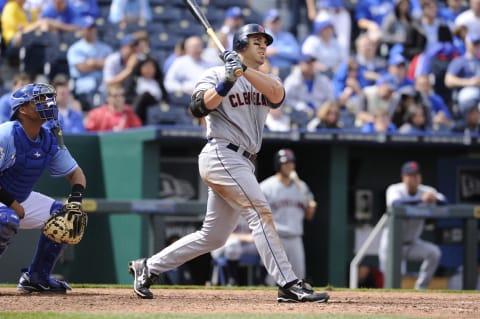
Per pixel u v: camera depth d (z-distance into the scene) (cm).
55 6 5912
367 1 6788
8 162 2672
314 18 6944
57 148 2756
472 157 5262
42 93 2662
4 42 5716
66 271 4147
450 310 2555
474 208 4606
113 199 4684
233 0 6662
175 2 6456
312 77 5572
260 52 2645
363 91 5753
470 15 6769
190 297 2873
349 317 2258
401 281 4541
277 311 2417
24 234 3756
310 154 5066
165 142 4712
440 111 5878
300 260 4684
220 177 2605
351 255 5041
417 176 4759
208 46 6209
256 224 2602
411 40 6575
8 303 2569
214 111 2614
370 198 5134
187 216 4750
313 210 4731
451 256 5066
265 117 2661
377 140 4894
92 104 5581
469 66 6106
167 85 5556
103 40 6028
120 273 4534
